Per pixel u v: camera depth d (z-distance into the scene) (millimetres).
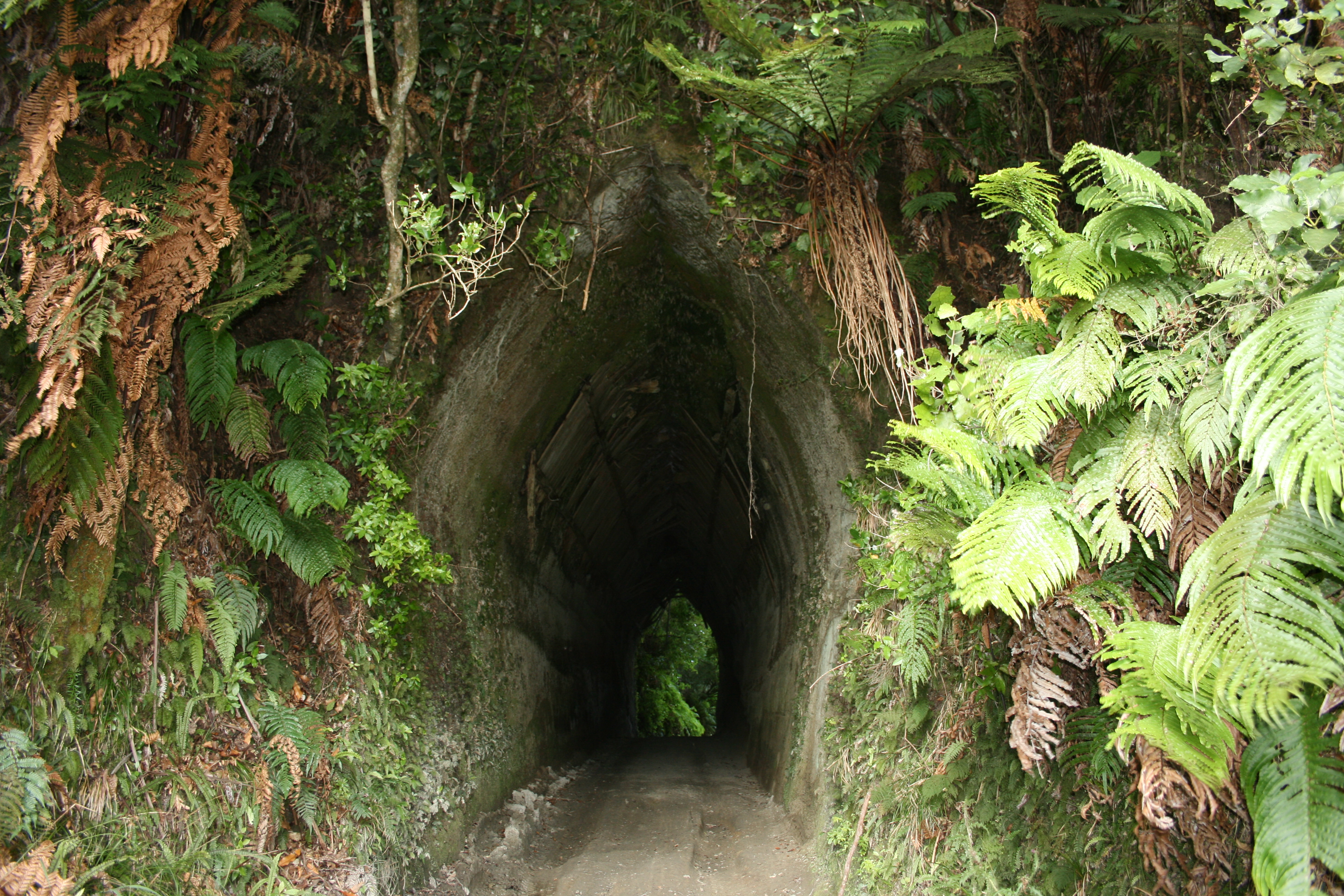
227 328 4594
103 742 3559
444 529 6383
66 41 3705
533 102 5727
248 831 4035
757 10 5668
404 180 5426
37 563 3555
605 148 5727
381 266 5523
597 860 6426
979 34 4219
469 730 6367
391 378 5504
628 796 8836
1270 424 2375
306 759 4410
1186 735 2342
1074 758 3195
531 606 9219
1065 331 2984
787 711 7688
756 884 5742
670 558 17875
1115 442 2965
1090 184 4277
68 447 3574
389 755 5105
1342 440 1931
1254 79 3756
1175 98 4883
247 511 4480
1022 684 3219
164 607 3982
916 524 3629
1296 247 2713
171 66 4039
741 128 5484
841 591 6160
